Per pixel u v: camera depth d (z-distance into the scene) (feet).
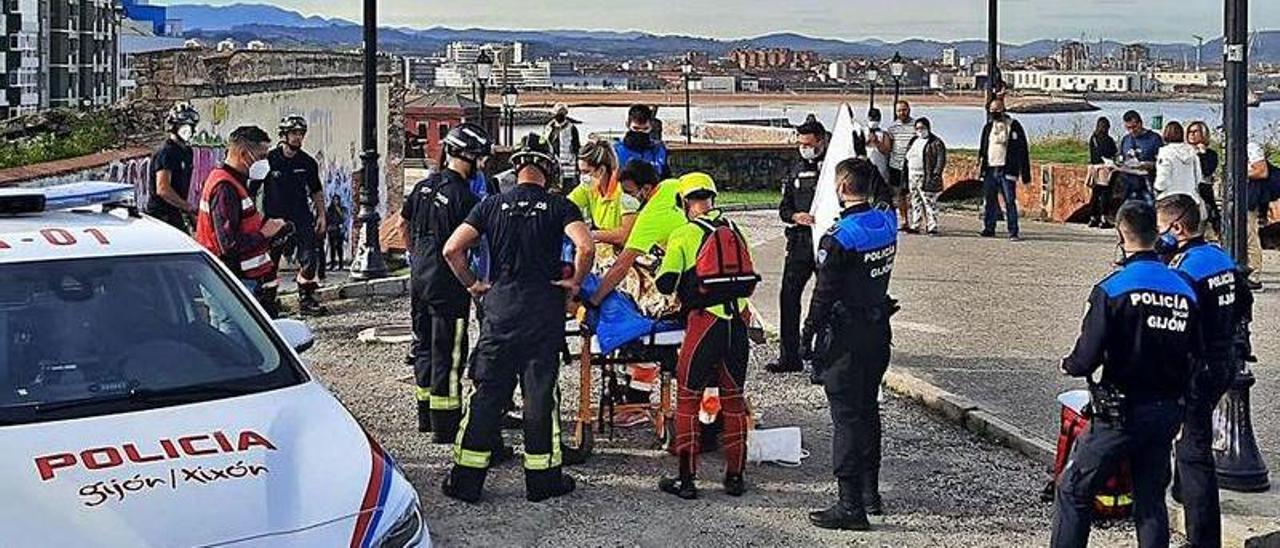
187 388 17.83
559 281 24.58
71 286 19.27
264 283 33.65
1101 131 71.46
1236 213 24.26
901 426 30.66
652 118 35.78
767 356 37.83
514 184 24.76
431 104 155.94
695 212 24.89
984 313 44.73
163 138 56.80
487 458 24.62
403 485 16.20
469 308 29.12
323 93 81.25
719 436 27.86
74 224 21.03
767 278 53.06
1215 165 50.96
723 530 23.36
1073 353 19.88
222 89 65.05
